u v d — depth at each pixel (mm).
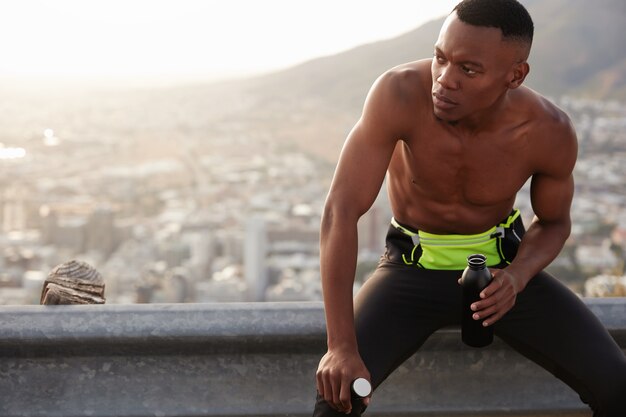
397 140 1846
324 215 1777
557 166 1886
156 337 1801
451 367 1952
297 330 1825
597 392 1753
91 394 1838
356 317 1846
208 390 1855
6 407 1829
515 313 1848
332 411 1630
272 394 1872
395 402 1946
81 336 1793
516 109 1828
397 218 2029
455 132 1820
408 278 1926
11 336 1788
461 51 1632
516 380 1963
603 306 1959
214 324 1812
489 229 1969
